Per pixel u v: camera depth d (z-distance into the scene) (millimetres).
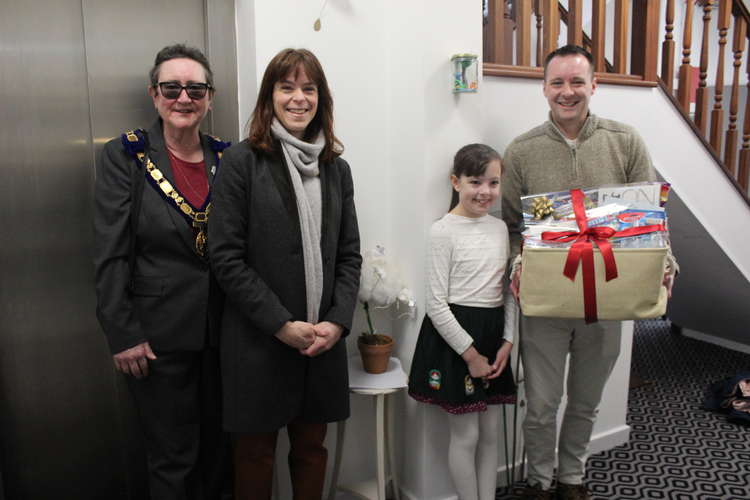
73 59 1604
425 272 1775
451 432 1721
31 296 1643
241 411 1431
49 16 1560
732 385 2793
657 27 2395
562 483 1941
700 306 3674
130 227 1444
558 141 1692
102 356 1752
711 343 3875
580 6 2223
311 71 1428
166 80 1413
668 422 2662
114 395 1784
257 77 1691
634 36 2438
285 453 1871
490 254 1642
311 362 1504
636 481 2145
